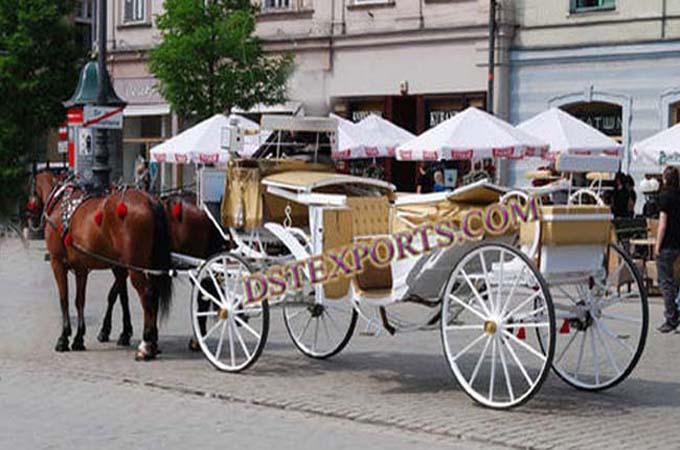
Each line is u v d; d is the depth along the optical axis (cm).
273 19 3506
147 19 3847
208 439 981
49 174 1555
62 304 1467
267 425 1040
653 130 2878
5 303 1961
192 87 2952
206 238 1462
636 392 1193
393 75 3294
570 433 998
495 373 1253
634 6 2895
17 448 945
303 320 1553
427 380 1257
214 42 2933
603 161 1153
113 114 2672
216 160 2139
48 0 3522
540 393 1180
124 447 950
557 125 2342
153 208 1372
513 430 1007
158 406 1122
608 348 1294
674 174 1702
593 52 2961
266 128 1352
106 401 1144
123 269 1484
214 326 1344
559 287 1212
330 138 1412
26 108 3512
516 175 3050
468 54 3152
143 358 1377
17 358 1397
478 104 3147
